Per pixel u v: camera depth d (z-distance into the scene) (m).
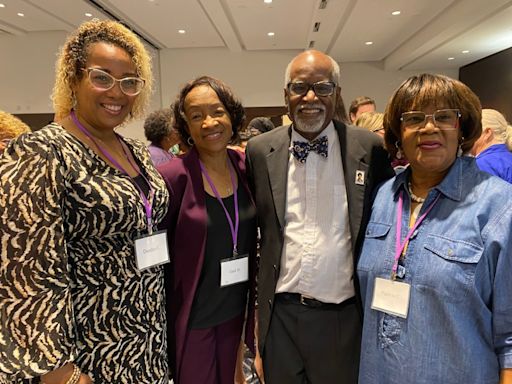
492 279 0.99
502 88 8.93
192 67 10.82
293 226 1.53
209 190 1.57
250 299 1.71
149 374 1.26
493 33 7.50
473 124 1.14
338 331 1.50
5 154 0.97
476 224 1.02
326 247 1.48
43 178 0.97
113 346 1.15
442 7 6.95
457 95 1.10
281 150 1.59
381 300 1.15
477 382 0.99
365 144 1.54
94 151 1.16
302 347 1.53
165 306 1.48
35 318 0.94
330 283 1.49
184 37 9.49
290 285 1.53
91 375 1.12
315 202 1.51
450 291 1.01
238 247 1.60
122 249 1.17
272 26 8.37
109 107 1.15
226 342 1.65
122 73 1.15
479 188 1.07
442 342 1.02
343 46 9.84
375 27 8.18
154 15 7.72
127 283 1.18
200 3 6.95
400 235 1.17
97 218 1.09
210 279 1.54
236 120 1.62
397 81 11.50
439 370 1.02
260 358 1.67
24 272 0.93
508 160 2.32
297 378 1.58
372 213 1.32
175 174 1.52
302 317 1.52
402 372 1.08
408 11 7.17
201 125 1.52
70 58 1.13
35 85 9.66
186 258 1.50
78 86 1.15
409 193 1.22
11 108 9.77
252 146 1.68
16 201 0.93
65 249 1.01
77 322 1.09
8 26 8.80
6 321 0.93
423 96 1.11
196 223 1.50
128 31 1.22
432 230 1.09
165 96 10.92
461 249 1.01
